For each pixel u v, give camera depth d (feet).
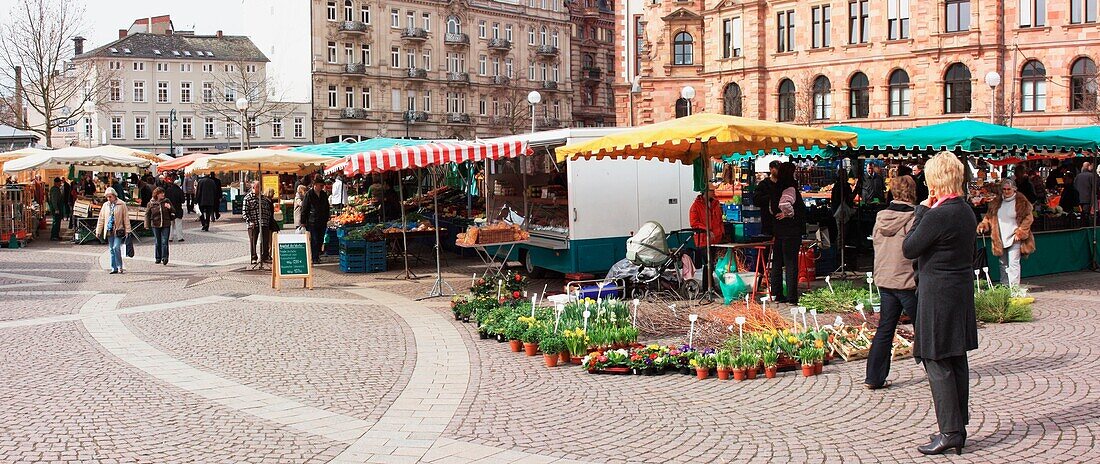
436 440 24.91
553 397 29.43
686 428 25.52
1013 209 49.70
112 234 66.33
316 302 51.52
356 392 30.45
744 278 46.06
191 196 146.51
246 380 32.32
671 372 32.65
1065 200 69.62
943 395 22.29
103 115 260.83
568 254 55.11
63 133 262.88
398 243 72.84
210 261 75.51
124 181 155.02
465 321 44.06
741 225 61.31
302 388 31.09
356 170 50.60
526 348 35.96
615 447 23.95
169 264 73.15
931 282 22.15
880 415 26.22
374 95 284.82
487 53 310.86
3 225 87.86
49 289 57.77
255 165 70.69
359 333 41.29
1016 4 154.71
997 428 24.47
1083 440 23.09
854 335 35.06
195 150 271.08
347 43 279.69
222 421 27.02
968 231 22.08
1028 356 33.37
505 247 63.77
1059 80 151.23
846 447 23.38
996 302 40.73
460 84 301.84
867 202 71.36
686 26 196.34
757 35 183.32
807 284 52.54
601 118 357.41
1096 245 61.16
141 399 29.66
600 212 55.11
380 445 24.54
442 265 70.95
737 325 36.42
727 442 24.09
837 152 56.65
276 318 45.78
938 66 160.97
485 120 311.27
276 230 70.95
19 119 175.01
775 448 23.45
